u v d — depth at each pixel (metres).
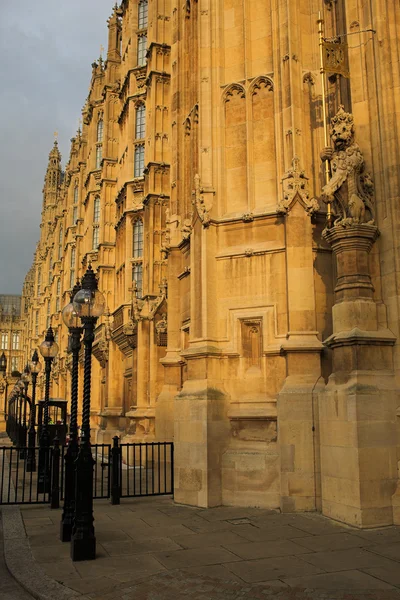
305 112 13.09
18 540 9.27
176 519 10.74
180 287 16.62
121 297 30.59
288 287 12.11
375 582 6.86
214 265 13.20
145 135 27.33
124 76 32.38
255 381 12.45
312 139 13.03
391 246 10.62
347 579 6.99
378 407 9.84
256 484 11.75
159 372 21.48
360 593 6.48
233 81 13.97
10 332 135.62
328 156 11.57
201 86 14.08
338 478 10.10
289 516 10.71
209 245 13.18
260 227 13.00
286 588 6.70
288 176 12.41
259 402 12.27
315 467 11.10
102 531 9.81
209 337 12.73
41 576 7.32
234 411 12.41
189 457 12.27
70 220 62.81
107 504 12.52
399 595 6.41
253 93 13.73
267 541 8.92
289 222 12.26
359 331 10.20
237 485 11.88
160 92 25.70
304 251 12.14
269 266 12.71
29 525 10.55
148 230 24.66
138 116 30.31
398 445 9.89
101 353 33.78
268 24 13.88
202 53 14.23
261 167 13.41
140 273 28.91
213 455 12.02
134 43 31.08
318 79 13.19
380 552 8.13
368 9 11.60
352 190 10.85
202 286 13.00
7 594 6.90
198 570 7.48
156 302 21.70
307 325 11.91
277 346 12.28
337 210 11.09
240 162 13.67
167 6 26.56
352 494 9.68
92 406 37.75
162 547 8.70
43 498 13.41
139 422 21.94
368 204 10.95
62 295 64.12
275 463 11.70
